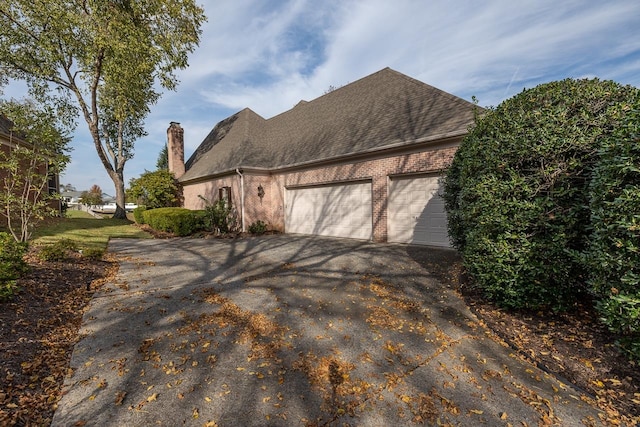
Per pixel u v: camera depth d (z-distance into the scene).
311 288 5.18
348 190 10.46
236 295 4.84
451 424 2.16
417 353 3.11
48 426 2.08
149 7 12.38
